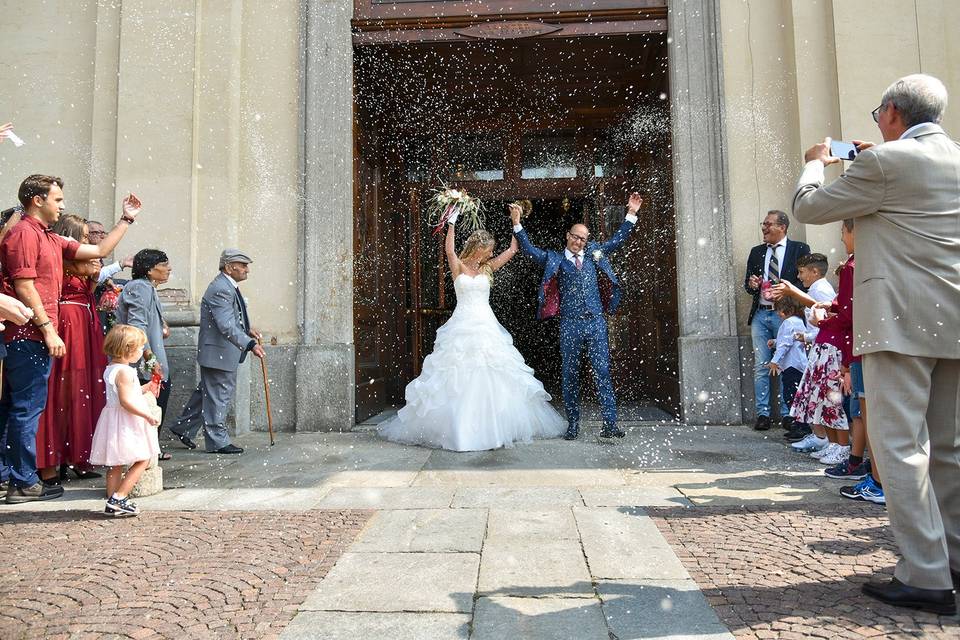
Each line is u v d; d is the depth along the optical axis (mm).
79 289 3738
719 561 2131
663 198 5754
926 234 1773
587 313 4645
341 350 5227
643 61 5961
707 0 5238
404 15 5398
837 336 3107
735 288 5168
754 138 5199
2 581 2049
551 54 5785
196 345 5016
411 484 3355
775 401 5066
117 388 2881
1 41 5652
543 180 6723
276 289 5352
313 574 2084
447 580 2014
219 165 5262
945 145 1824
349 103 5375
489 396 4371
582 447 4309
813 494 2996
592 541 2365
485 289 4801
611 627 1668
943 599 1697
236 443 4727
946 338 1744
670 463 3766
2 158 5504
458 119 6754
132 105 5289
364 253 5770
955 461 1874
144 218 5184
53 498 3252
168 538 2498
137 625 1719
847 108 4949
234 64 5363
